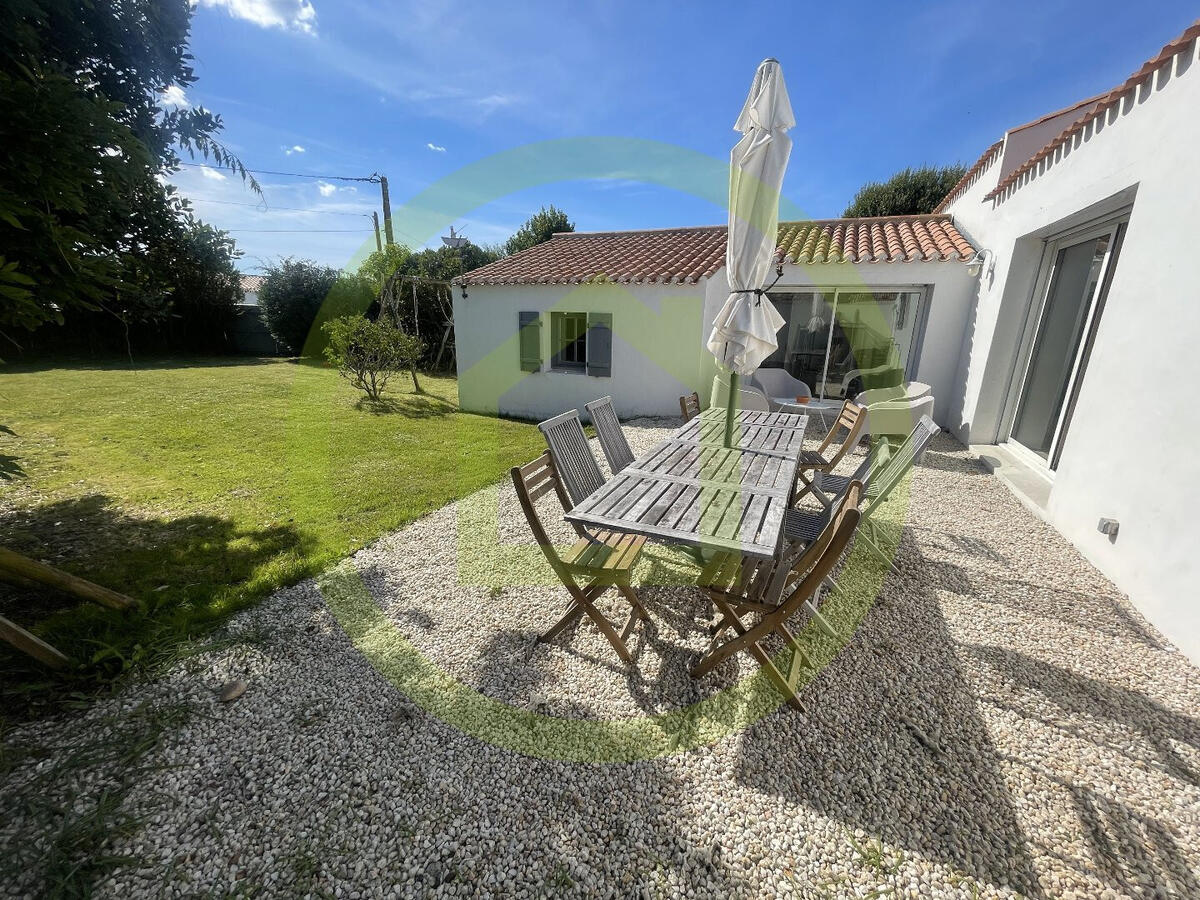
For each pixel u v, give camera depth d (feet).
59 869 5.26
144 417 26.91
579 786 6.42
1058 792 6.35
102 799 6.05
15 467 9.62
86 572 11.16
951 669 8.59
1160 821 5.99
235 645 8.95
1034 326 20.16
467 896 5.18
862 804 6.18
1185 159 10.30
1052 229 17.79
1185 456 9.40
